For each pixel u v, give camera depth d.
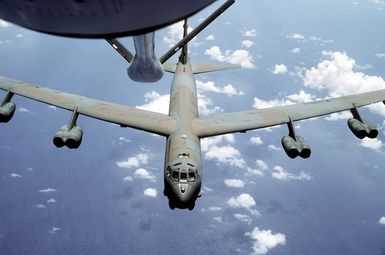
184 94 45.12
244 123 39.53
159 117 40.41
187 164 32.88
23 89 39.88
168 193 33.22
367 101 40.12
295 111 40.03
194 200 33.41
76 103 39.56
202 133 38.84
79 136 36.34
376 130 37.34
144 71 23.70
